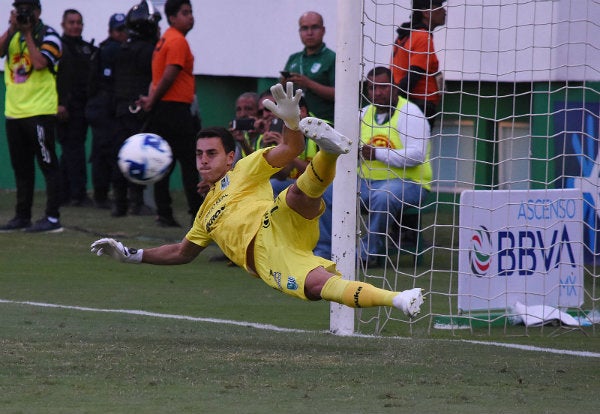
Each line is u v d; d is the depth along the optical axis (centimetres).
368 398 1708
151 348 2164
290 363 2023
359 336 2456
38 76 4178
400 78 3862
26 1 4100
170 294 3125
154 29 4700
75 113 5206
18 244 4028
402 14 4388
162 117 4150
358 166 2622
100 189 5191
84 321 2548
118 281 3344
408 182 3247
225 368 1955
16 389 1739
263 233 2070
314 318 2766
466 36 4534
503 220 2753
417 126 3541
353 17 2475
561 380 1909
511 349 2305
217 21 5638
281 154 2130
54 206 4353
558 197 2852
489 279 2731
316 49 4072
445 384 1845
